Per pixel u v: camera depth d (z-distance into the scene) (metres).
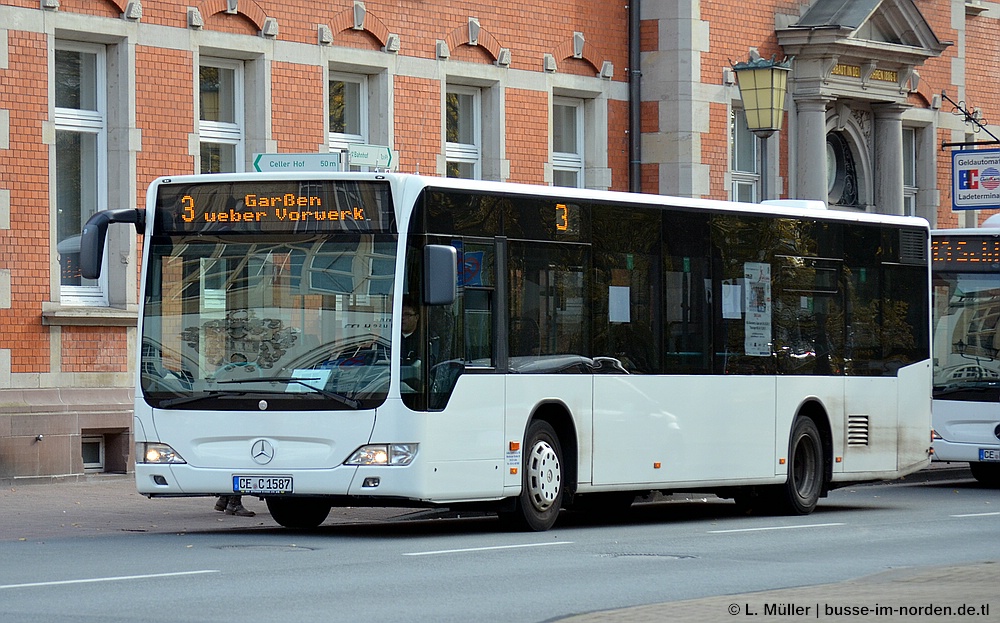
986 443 30.64
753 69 29.33
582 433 21.05
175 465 19.28
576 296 21.03
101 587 14.19
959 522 22.53
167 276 19.52
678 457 22.41
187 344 19.41
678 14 37.72
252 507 24.12
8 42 26.94
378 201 19.00
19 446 26.64
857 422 25.52
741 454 23.41
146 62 28.78
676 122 37.72
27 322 27.08
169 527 21.28
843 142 43.53
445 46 33.69
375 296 18.92
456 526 21.84
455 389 19.28
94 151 28.62
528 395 20.28
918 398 26.62
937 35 46.19
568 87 36.47
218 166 30.39
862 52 41.69
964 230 31.09
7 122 26.92
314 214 19.16
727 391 23.19
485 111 35.06
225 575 15.18
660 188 37.88
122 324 28.31
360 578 15.08
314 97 31.36
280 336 19.14
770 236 24.06
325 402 18.89
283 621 12.32
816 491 24.73
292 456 18.94
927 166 46.00
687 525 22.25
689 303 22.69
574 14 36.59
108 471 28.28
